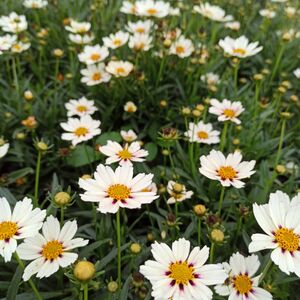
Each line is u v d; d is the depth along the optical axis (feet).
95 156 1.14
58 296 0.81
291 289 0.83
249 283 0.70
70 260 0.67
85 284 0.59
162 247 0.66
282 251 0.64
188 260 0.65
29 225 0.65
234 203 0.99
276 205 0.67
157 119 1.34
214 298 0.75
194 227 0.90
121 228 0.92
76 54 1.52
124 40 1.41
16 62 1.53
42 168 1.20
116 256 0.87
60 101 1.34
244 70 1.67
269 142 1.20
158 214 1.07
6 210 0.67
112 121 1.36
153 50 1.48
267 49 1.70
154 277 0.61
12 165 1.22
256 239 0.64
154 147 1.23
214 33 1.63
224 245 0.88
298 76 1.45
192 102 1.37
